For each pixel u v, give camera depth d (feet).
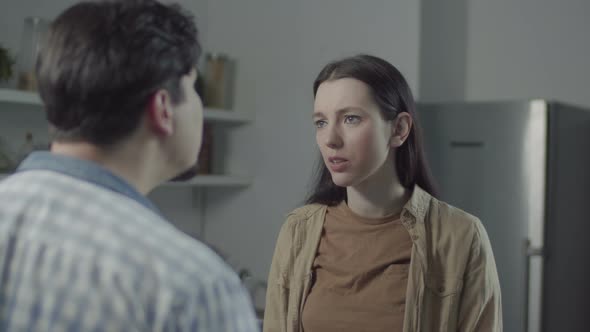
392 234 3.72
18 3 7.60
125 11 1.92
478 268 3.66
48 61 1.90
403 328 3.49
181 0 9.55
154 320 1.67
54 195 1.80
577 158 8.58
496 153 8.17
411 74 8.89
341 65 3.58
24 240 1.73
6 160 7.01
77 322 1.63
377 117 3.50
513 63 9.77
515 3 9.76
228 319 1.78
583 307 9.00
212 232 10.19
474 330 3.63
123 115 1.88
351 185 3.57
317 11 9.07
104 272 1.68
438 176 8.59
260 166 9.56
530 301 7.93
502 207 8.12
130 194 1.90
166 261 1.73
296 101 9.16
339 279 3.70
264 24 9.53
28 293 1.67
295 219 4.08
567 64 9.41
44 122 7.97
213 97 9.23
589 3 9.25
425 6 9.43
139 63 1.87
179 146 2.07
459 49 10.11
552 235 8.04
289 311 3.85
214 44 10.05
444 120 8.56
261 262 9.54
